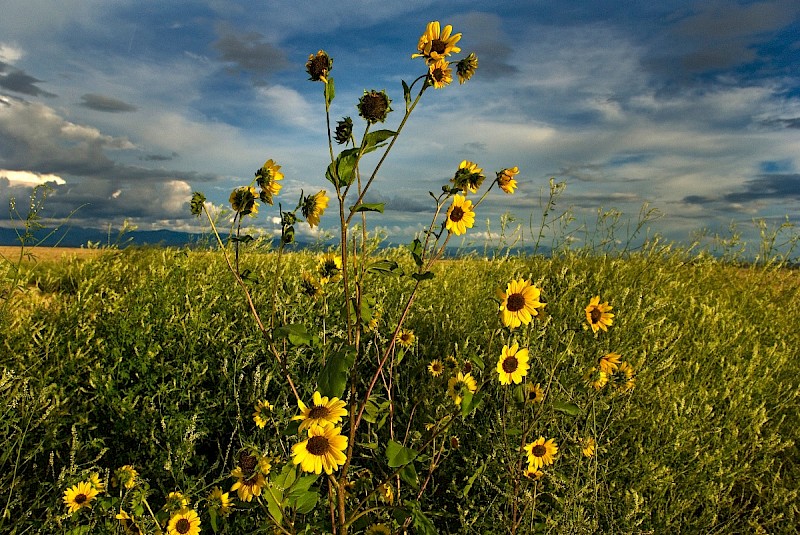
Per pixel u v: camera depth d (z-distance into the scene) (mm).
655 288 2109
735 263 2758
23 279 1491
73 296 1685
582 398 1134
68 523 903
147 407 1185
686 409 1211
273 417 998
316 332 1249
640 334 1561
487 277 2102
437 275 2012
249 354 1304
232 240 794
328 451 688
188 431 1055
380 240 1785
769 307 2154
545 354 1268
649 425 1216
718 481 1114
